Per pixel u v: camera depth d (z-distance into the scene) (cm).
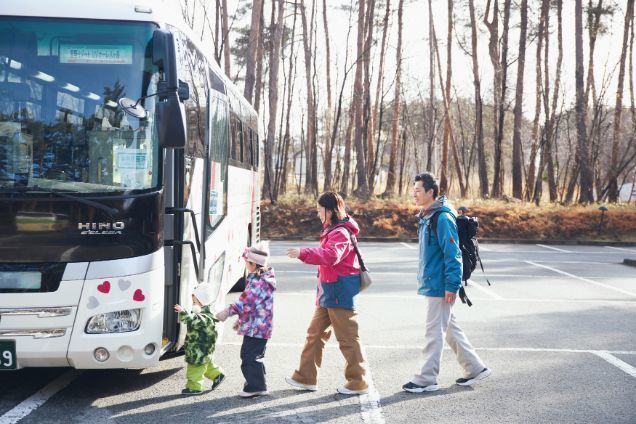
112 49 495
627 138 3769
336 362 659
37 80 483
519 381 604
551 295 1139
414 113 4947
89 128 484
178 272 528
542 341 772
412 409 518
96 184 479
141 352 485
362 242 2306
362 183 2836
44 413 489
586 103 3522
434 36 3494
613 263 1727
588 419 502
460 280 543
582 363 673
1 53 483
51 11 491
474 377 580
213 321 546
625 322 904
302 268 1430
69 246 470
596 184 3878
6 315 463
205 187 576
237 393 550
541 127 3809
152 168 493
